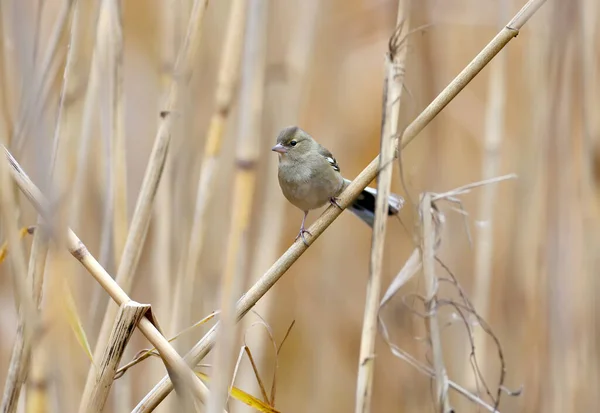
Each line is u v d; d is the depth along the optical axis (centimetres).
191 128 830
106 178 787
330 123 1269
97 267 577
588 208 943
